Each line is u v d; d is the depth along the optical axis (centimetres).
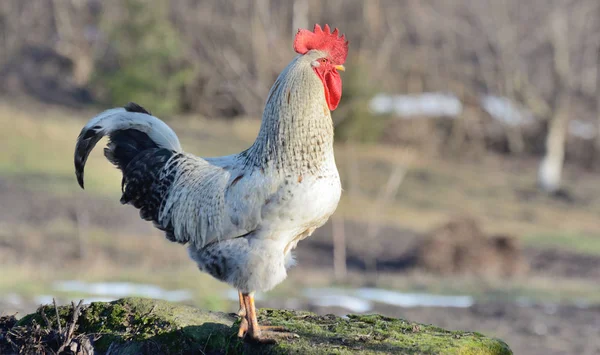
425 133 4259
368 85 3869
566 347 1395
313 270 2203
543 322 1606
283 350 548
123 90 4147
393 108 4162
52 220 2367
